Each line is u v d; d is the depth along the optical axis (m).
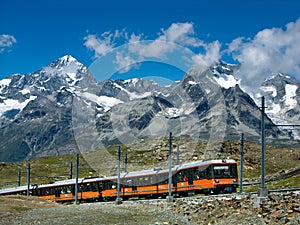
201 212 31.25
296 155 106.50
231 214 27.56
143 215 35.94
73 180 66.19
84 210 44.59
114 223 32.25
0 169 134.62
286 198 27.47
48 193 69.44
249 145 114.06
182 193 48.84
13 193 77.31
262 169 30.95
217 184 48.50
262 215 24.95
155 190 48.94
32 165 139.88
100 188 58.75
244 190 52.81
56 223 34.69
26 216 41.56
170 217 32.53
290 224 21.92
